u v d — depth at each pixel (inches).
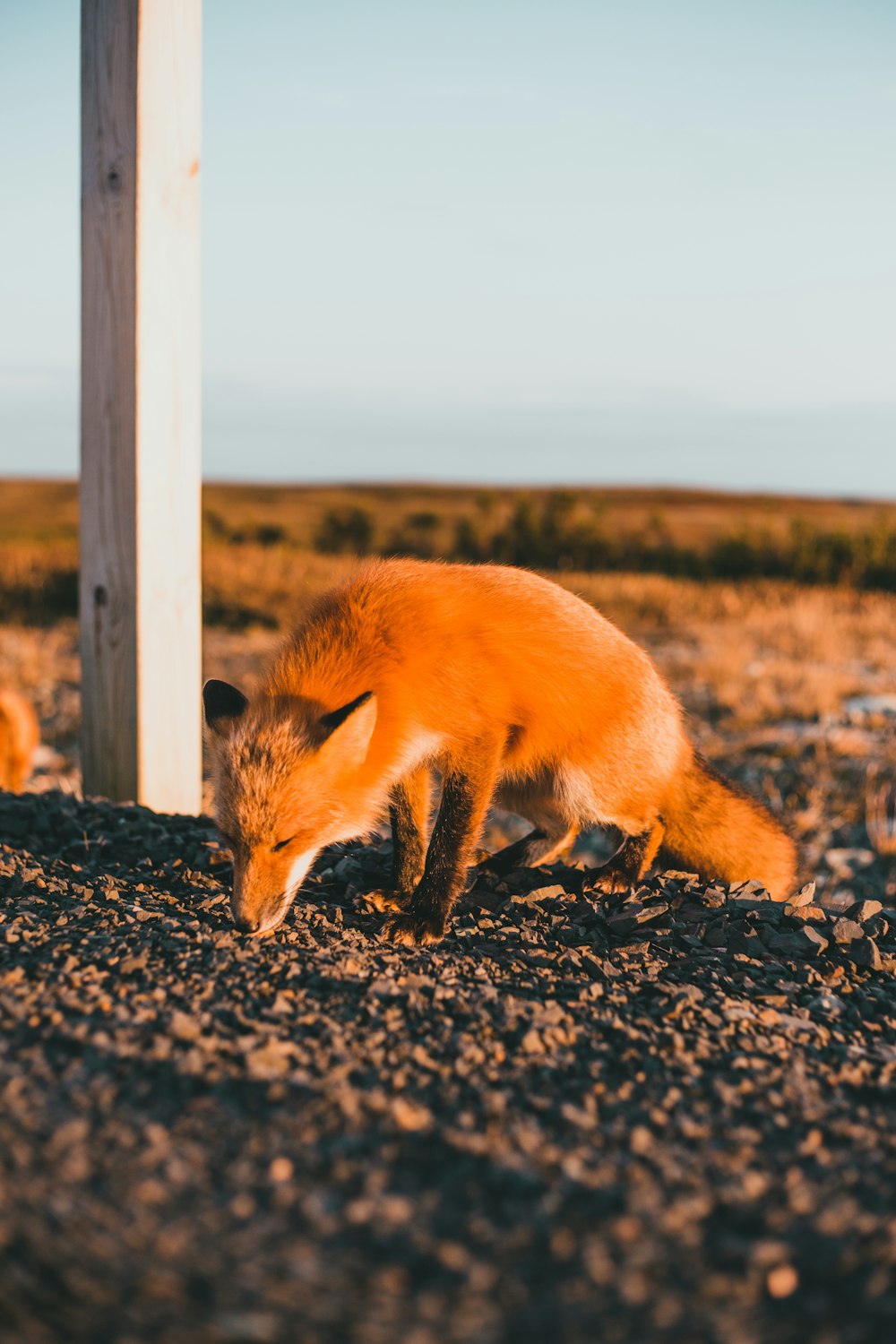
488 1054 112.7
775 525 1457.9
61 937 139.3
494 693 162.2
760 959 152.0
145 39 197.6
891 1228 83.7
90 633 215.0
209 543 1058.1
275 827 147.9
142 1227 78.8
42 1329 69.7
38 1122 91.0
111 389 206.4
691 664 630.5
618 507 4379.9
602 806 179.3
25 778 327.9
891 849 325.7
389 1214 82.7
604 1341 71.0
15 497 4099.4
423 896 158.6
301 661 161.8
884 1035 129.8
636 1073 111.0
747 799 201.3
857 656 694.5
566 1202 85.8
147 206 201.9
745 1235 82.9
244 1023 114.2
